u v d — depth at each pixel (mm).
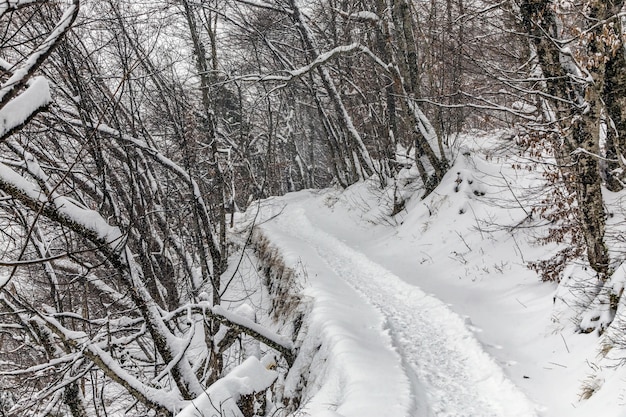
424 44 18125
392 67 16562
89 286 11391
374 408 6617
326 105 29109
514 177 14633
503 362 7867
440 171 16938
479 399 6996
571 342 7555
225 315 9633
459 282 12203
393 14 16703
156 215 12562
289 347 10914
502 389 7004
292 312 13031
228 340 10148
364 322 10594
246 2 19078
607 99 7973
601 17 6539
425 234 15664
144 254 9203
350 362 8211
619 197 9672
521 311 9602
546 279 9789
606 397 5602
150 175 12195
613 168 9875
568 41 6410
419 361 8531
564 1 6691
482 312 10133
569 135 7359
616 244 8422
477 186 15461
